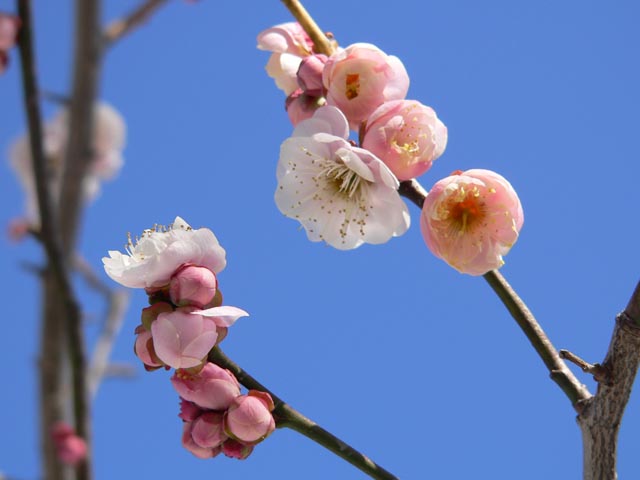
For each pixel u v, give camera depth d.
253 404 0.53
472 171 0.54
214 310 0.52
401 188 0.55
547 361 0.55
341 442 0.53
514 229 0.54
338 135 0.54
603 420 0.54
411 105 0.54
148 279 0.52
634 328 0.53
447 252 0.54
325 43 0.58
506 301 0.55
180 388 0.53
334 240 0.55
